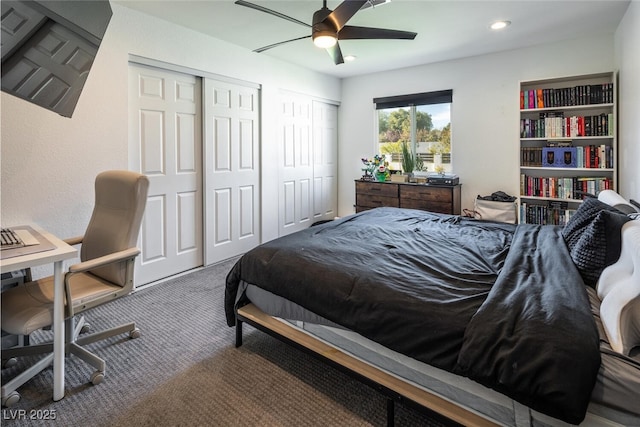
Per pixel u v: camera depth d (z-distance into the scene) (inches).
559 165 139.9
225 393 67.2
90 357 71.9
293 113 181.5
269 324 76.5
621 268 53.1
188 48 127.5
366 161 196.4
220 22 121.5
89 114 103.7
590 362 39.0
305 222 195.6
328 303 63.6
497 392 46.6
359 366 61.4
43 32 55.1
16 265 57.1
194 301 110.9
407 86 185.6
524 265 64.8
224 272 137.3
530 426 44.7
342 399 65.7
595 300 55.2
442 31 131.6
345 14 86.3
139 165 118.5
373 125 201.2
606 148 130.9
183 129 131.4
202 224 141.3
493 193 159.2
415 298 55.0
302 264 71.6
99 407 63.1
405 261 71.7
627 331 43.9
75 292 71.4
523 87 152.9
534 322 43.9
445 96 173.9
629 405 39.0
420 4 109.0
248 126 156.2
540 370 39.6
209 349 83.0
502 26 126.8
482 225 107.9
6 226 90.2
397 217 119.1
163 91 123.9
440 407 51.1
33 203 94.7
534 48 149.7
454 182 167.9
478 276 63.0
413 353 51.9
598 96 130.5
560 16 118.6
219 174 144.9
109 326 93.8
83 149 103.0
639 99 98.0
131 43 111.3
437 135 183.0
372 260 71.8
